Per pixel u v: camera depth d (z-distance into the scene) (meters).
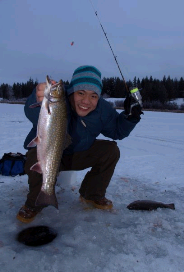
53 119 1.24
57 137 1.27
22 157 2.25
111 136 1.70
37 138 1.26
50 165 1.27
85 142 1.58
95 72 1.47
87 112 1.47
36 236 1.29
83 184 1.65
